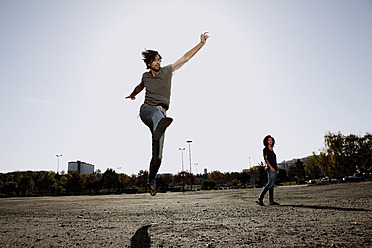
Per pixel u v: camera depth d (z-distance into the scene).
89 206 8.18
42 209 7.39
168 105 2.81
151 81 2.76
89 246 2.27
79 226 3.63
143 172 51.56
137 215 4.86
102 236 2.73
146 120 2.65
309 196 7.96
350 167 35.28
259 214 4.05
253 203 6.55
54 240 2.63
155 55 2.79
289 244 2.00
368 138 35.34
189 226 3.17
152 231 2.91
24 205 9.97
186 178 60.78
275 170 5.75
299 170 67.31
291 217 3.48
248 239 2.25
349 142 35.78
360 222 2.80
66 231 3.21
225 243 2.14
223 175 90.88
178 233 2.71
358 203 4.88
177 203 8.18
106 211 6.04
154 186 2.51
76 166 128.88
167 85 2.79
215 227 3.00
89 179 82.69
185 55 3.01
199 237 2.44
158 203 8.67
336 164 36.22
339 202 5.33
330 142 36.69
